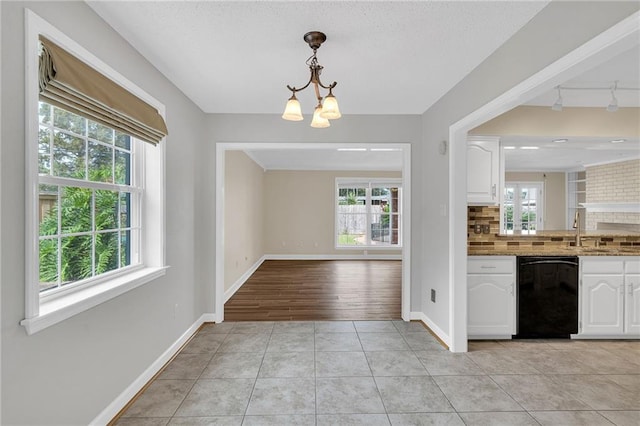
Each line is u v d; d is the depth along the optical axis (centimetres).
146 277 222
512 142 368
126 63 206
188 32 197
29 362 135
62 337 153
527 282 310
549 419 194
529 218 627
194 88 288
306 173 831
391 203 841
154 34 199
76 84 155
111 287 186
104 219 205
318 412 201
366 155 629
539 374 248
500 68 216
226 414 199
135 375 217
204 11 176
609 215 512
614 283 311
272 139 362
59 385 152
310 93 300
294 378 241
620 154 471
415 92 299
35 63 135
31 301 134
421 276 366
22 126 131
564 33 161
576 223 374
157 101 246
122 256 226
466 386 230
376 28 194
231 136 360
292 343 305
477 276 309
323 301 448
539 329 311
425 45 215
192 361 268
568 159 519
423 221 362
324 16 182
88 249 190
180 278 293
